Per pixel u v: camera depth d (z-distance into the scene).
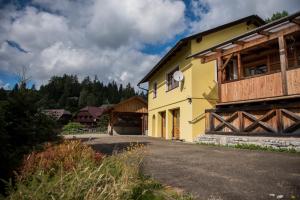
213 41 12.41
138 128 24.75
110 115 23.91
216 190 3.41
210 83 12.19
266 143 7.94
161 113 17.22
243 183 3.71
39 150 4.89
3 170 3.72
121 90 103.06
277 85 8.27
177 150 7.82
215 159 5.91
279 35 8.17
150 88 19.91
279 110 7.97
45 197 2.35
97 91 92.06
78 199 2.38
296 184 3.58
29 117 6.12
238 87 9.66
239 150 7.75
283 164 5.10
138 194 3.04
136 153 4.36
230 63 12.55
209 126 10.66
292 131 7.54
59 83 90.88
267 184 3.63
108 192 2.47
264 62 11.54
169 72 15.10
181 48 12.95
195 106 11.71
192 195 3.22
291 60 10.51
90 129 30.86
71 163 3.44
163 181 3.91
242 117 9.23
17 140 5.64
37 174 2.83
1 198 2.62
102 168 3.21
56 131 7.21
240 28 13.27
